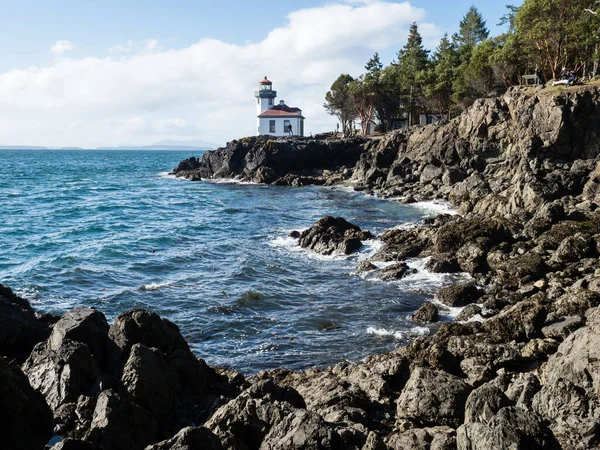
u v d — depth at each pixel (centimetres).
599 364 1061
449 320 2162
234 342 1988
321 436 909
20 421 829
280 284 2700
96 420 998
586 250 2545
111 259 3209
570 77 5906
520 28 6962
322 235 3503
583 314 1728
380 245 3391
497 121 6228
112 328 1319
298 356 1855
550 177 4131
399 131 7881
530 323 1708
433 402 1151
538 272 2492
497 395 984
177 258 3244
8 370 888
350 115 11125
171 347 1367
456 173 5850
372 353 1869
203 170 9331
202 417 1174
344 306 2353
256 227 4341
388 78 10238
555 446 807
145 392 1110
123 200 6194
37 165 14900
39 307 2319
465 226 3055
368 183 6912
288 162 8431
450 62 9925
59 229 4259
